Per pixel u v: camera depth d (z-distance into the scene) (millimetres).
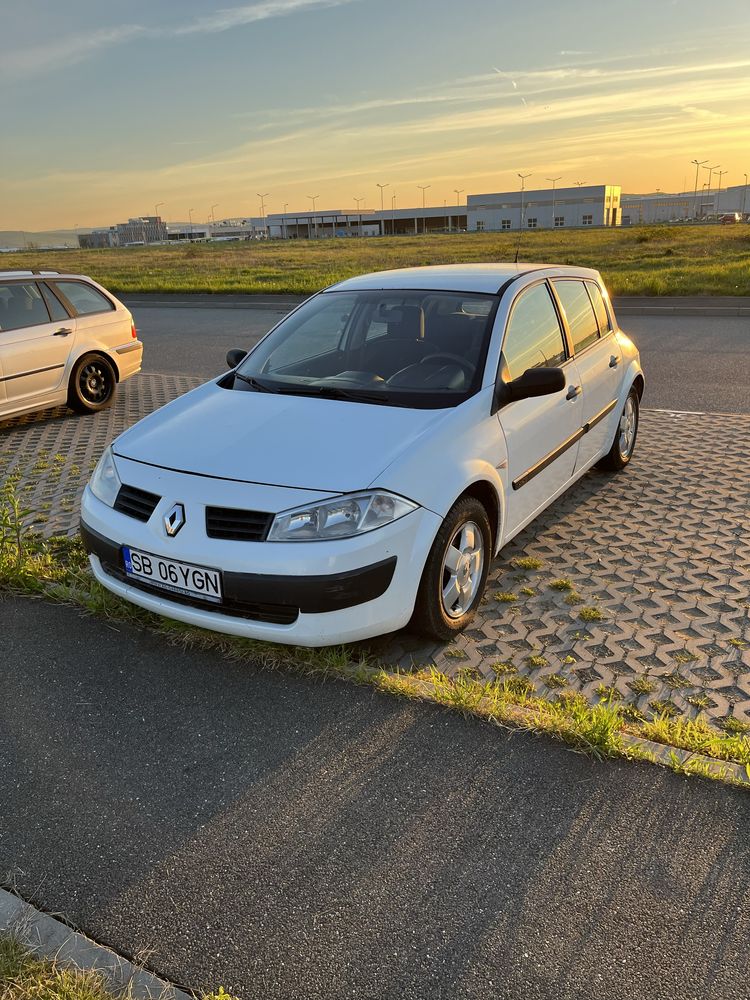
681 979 1935
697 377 9398
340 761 2750
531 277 4613
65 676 3299
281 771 2709
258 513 3062
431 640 3547
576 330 5023
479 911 2141
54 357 7715
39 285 7789
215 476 3240
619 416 5594
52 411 8445
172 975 1984
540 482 4340
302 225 167500
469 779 2645
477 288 4367
